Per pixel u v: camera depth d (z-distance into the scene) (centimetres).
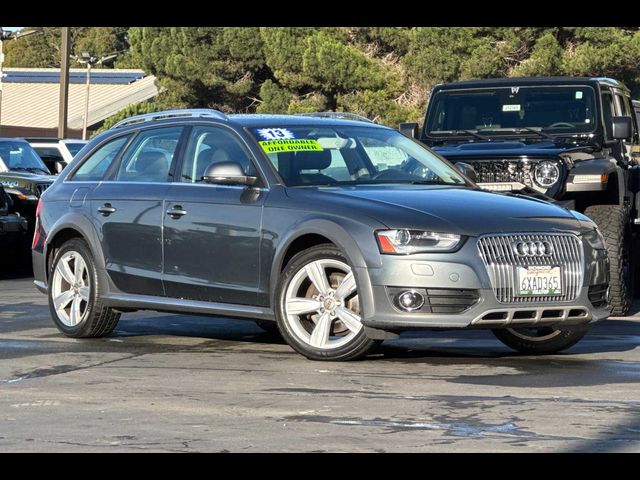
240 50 6750
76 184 1434
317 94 6462
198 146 1324
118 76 8875
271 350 1277
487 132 1895
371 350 1173
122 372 1123
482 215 1155
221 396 991
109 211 1364
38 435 850
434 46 5950
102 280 1368
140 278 1332
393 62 6544
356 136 1335
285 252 1199
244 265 1236
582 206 1719
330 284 1188
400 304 1127
